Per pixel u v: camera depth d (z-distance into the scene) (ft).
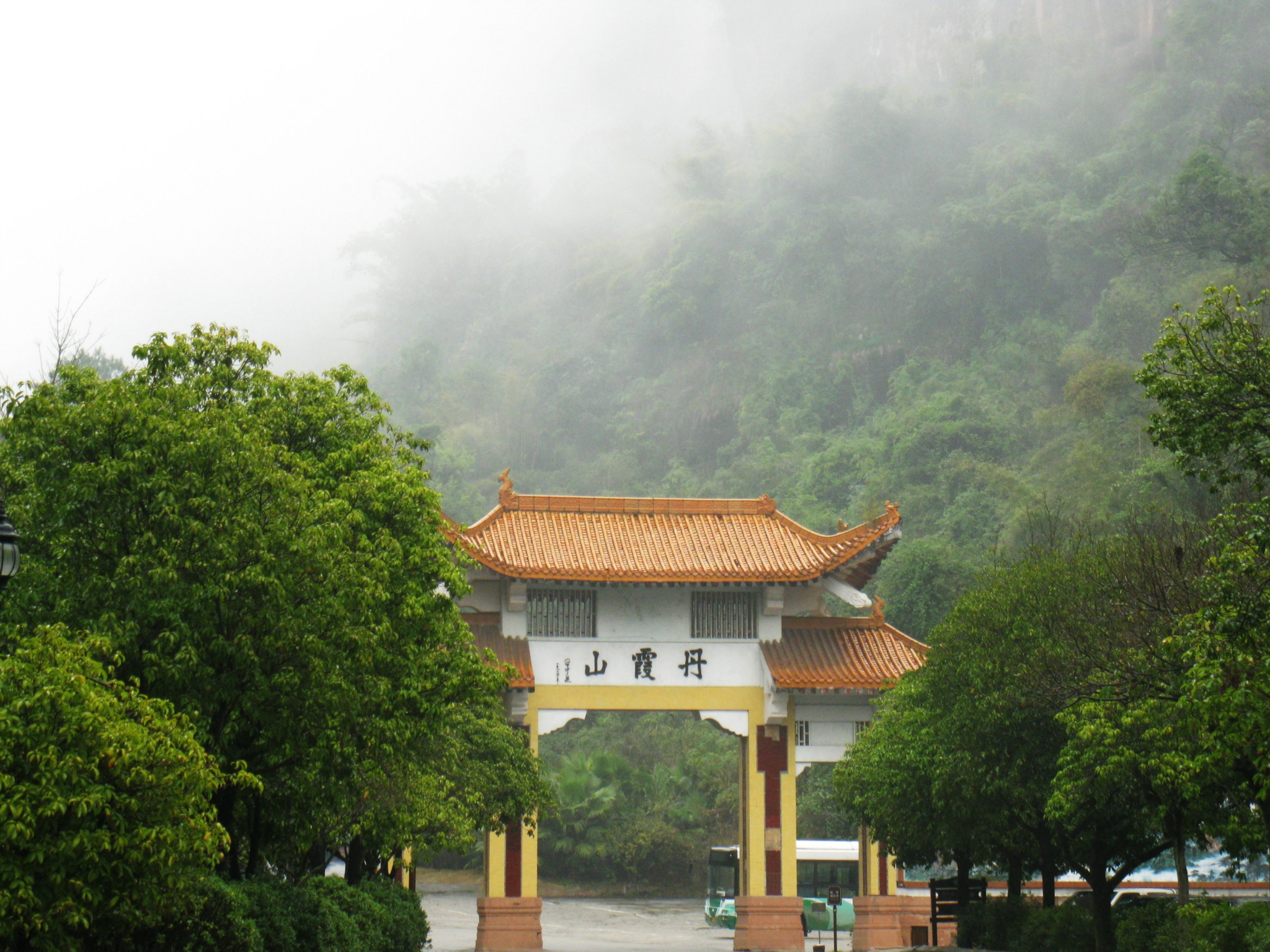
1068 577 90.43
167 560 57.72
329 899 75.00
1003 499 296.71
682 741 273.75
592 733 282.15
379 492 74.18
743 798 135.74
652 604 135.54
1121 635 78.13
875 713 129.39
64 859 42.73
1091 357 322.96
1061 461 295.89
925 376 380.58
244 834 80.94
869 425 379.14
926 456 333.62
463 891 253.65
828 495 350.43
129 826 44.50
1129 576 77.66
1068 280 372.17
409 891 109.19
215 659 60.49
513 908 127.03
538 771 116.88
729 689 134.82
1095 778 81.30
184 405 64.34
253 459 61.31
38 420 61.67
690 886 258.16
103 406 60.64
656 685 133.80
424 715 73.77
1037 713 89.10
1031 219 378.73
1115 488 232.12
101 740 43.45
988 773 91.30
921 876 183.83
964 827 101.04
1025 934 103.35
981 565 255.29
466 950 136.77
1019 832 104.68
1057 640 85.10
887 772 104.37
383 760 71.72
